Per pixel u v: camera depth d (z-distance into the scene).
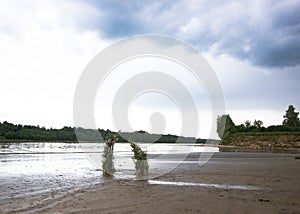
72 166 15.40
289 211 6.27
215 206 6.69
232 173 12.51
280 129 57.34
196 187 9.12
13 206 6.73
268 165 16.09
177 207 6.60
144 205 6.79
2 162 17.67
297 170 13.64
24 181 10.39
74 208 6.54
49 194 8.08
